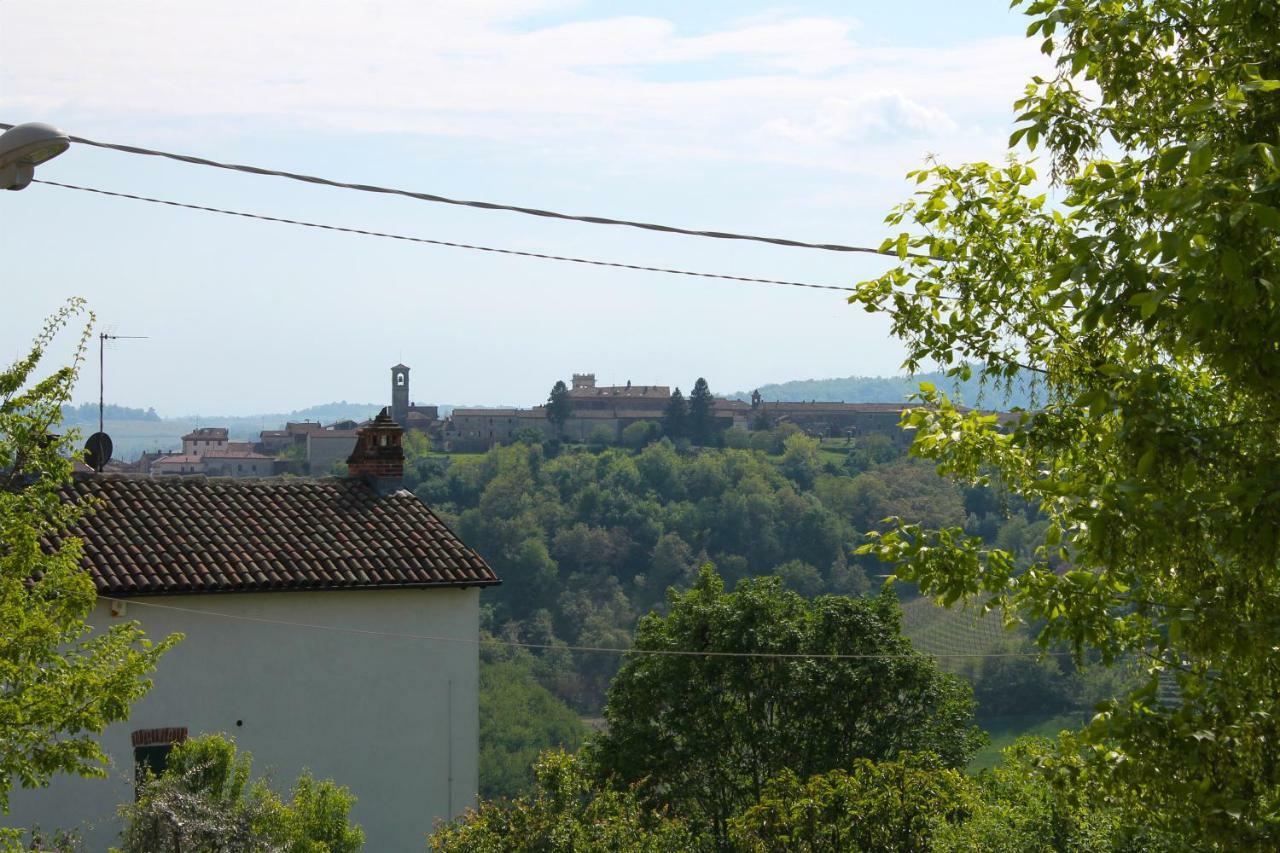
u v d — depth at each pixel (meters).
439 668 24.89
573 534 105.00
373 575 24.25
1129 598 8.95
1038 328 10.60
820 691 26.05
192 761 18.97
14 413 17.20
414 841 24.36
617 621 95.62
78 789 21.91
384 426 27.59
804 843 18.48
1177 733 8.22
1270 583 8.46
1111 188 8.91
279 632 23.75
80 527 23.72
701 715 26.61
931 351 10.98
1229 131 8.20
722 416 178.75
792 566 97.62
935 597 10.36
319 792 20.50
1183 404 8.81
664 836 19.42
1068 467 10.29
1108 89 9.45
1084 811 13.98
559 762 20.14
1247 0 8.22
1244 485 7.46
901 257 11.07
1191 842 9.35
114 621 22.39
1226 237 7.11
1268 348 7.32
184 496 25.62
